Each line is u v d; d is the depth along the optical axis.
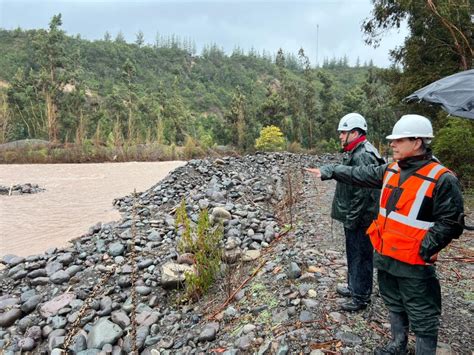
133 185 12.61
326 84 32.84
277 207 7.67
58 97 32.97
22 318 4.43
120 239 6.46
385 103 28.62
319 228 5.75
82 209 9.28
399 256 2.24
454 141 8.30
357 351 2.75
